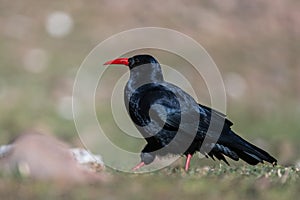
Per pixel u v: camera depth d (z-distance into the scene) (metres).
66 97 23.14
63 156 9.46
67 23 28.44
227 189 8.81
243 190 8.74
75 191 8.80
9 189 8.88
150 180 9.32
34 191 8.81
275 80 27.19
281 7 32.47
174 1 31.61
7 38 26.98
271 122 23.05
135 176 9.73
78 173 9.31
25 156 9.23
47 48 26.62
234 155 10.77
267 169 10.05
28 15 28.73
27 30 27.70
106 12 29.80
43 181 9.07
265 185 8.85
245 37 30.31
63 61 25.84
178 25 29.92
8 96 22.86
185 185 8.97
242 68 27.56
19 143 9.44
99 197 8.62
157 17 30.08
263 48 29.59
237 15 31.69
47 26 28.12
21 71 24.80
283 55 29.33
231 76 26.77
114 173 10.11
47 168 9.18
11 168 9.21
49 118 21.56
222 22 30.95
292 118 23.92
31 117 21.55
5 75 24.36
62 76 24.69
